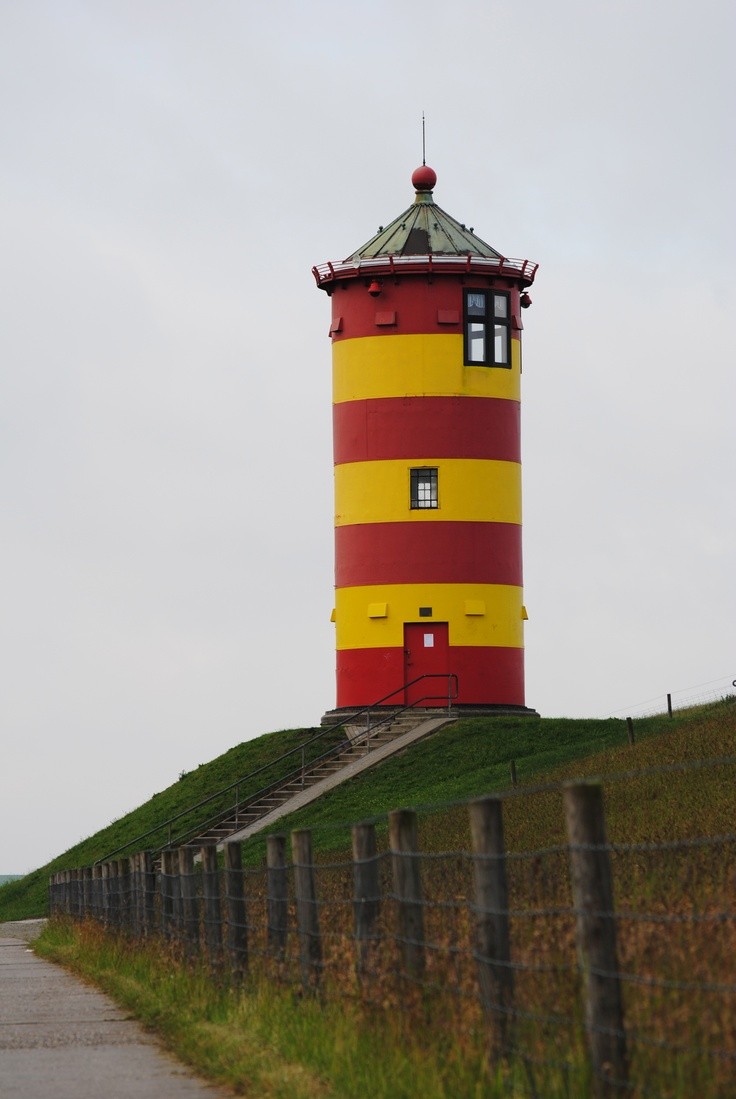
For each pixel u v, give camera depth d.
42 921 56.16
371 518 63.75
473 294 64.56
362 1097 14.33
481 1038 14.37
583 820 12.55
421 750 60.34
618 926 13.96
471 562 63.44
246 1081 16.05
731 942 12.98
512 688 64.12
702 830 30.33
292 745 63.50
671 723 59.00
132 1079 16.80
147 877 30.81
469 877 22.69
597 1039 12.35
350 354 64.69
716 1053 11.60
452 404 63.75
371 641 63.44
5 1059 18.34
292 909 23.64
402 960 16.41
